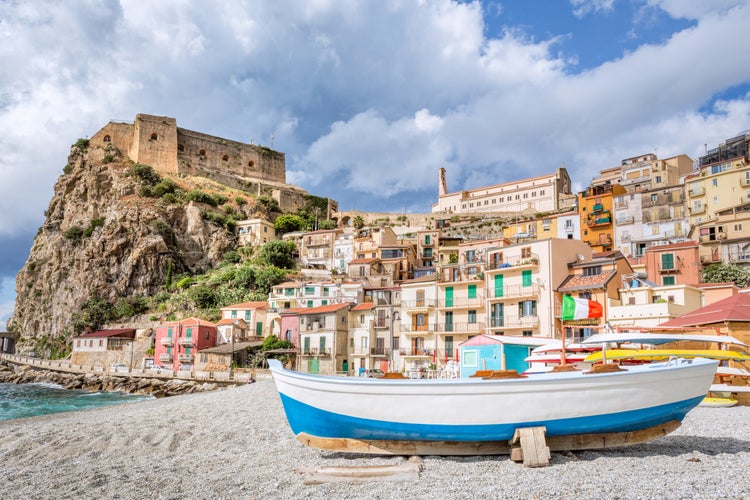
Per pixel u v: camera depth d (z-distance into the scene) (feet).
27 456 76.54
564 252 188.75
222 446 78.07
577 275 184.55
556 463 57.67
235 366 255.70
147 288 389.19
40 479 61.41
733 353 83.76
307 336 246.47
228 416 109.40
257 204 492.13
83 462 71.00
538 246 189.88
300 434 67.56
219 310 332.60
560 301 180.75
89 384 269.64
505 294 195.21
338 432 65.21
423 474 55.06
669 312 146.61
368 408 63.21
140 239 404.77
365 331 238.27
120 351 320.70
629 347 115.03
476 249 269.85
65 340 375.45
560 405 59.41
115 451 77.05
